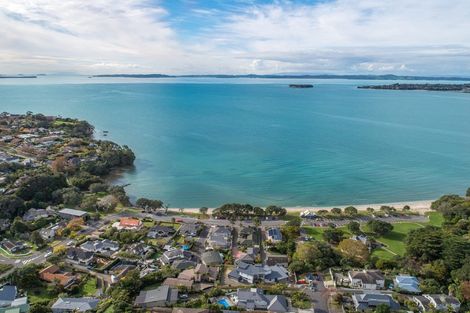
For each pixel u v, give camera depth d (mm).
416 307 84062
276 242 118250
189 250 112875
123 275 95750
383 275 96750
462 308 83562
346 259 103750
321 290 90750
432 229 118562
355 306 83812
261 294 86062
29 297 86562
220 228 126812
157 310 80438
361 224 137250
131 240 117375
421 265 101000
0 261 103250
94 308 80938
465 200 152125
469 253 98062
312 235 126125
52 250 110875
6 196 138625
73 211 138875
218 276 96312
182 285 89125
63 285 90312
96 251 109938
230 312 80312
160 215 143500
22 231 121188
